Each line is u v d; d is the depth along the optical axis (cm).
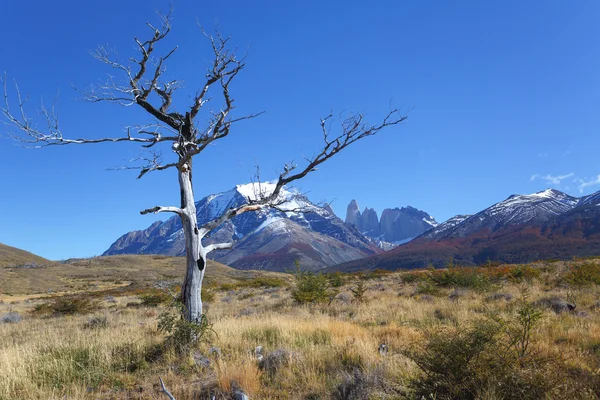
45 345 867
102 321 1458
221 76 947
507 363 468
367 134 947
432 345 505
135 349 818
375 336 892
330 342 838
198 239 902
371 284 2947
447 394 470
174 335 820
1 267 8600
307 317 1301
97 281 8356
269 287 3603
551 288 1830
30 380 655
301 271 1919
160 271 10644
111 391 636
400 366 597
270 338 901
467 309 1283
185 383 643
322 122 951
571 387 445
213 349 796
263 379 638
